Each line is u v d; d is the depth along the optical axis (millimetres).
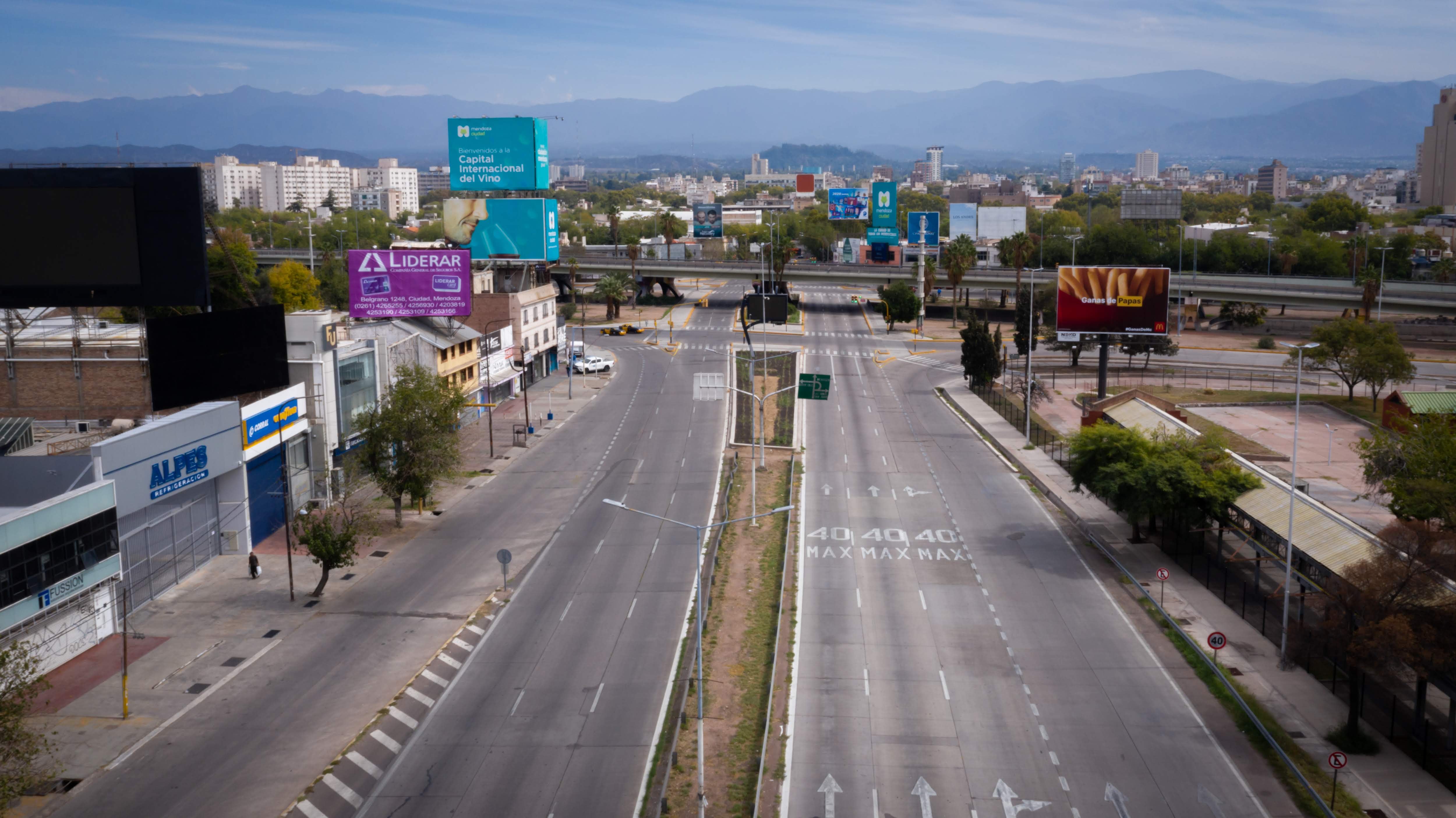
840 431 91875
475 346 98438
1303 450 81500
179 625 48156
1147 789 33812
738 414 98625
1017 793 33594
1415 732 37188
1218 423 91750
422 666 43562
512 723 38469
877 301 194375
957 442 87500
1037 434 89688
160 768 35469
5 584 40750
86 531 45406
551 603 50781
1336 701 40250
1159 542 60000
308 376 68438
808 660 44031
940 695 40688
